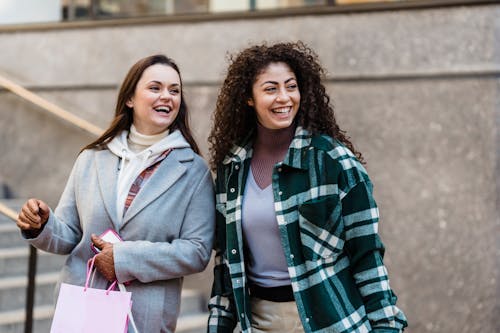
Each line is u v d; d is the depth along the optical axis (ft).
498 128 15.30
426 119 15.89
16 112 20.63
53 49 20.34
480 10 15.71
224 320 8.25
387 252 15.89
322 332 7.30
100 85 19.62
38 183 20.24
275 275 7.82
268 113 7.89
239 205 7.99
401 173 15.98
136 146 9.11
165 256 8.16
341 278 7.51
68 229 8.82
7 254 16.79
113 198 8.58
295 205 7.68
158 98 8.84
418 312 15.51
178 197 8.62
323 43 17.10
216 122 8.65
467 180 15.40
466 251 15.25
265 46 8.24
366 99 16.51
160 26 19.06
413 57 16.16
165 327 8.49
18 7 21.38
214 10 19.60
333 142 7.89
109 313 7.86
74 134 19.89
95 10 20.57
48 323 15.39
